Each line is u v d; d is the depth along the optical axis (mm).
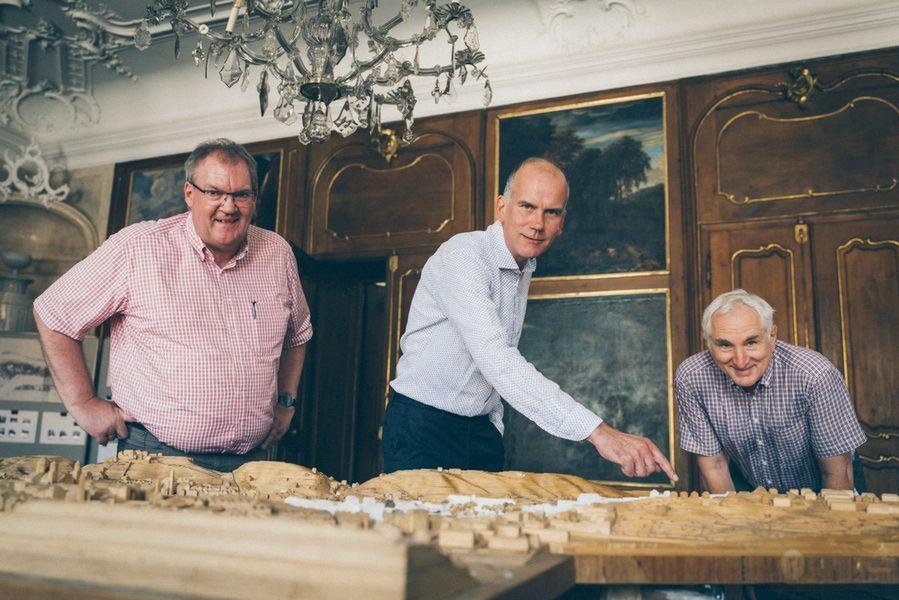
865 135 4176
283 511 877
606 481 4367
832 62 4309
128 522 722
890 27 4188
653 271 4480
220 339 2287
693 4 4562
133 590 666
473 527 942
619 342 4469
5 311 5668
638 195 4605
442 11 2512
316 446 5355
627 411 4367
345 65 5195
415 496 1409
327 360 5504
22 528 754
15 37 5520
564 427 1833
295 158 5598
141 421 2219
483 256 2199
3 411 4977
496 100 5074
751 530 1110
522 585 714
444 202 5113
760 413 2363
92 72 5918
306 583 633
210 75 5770
